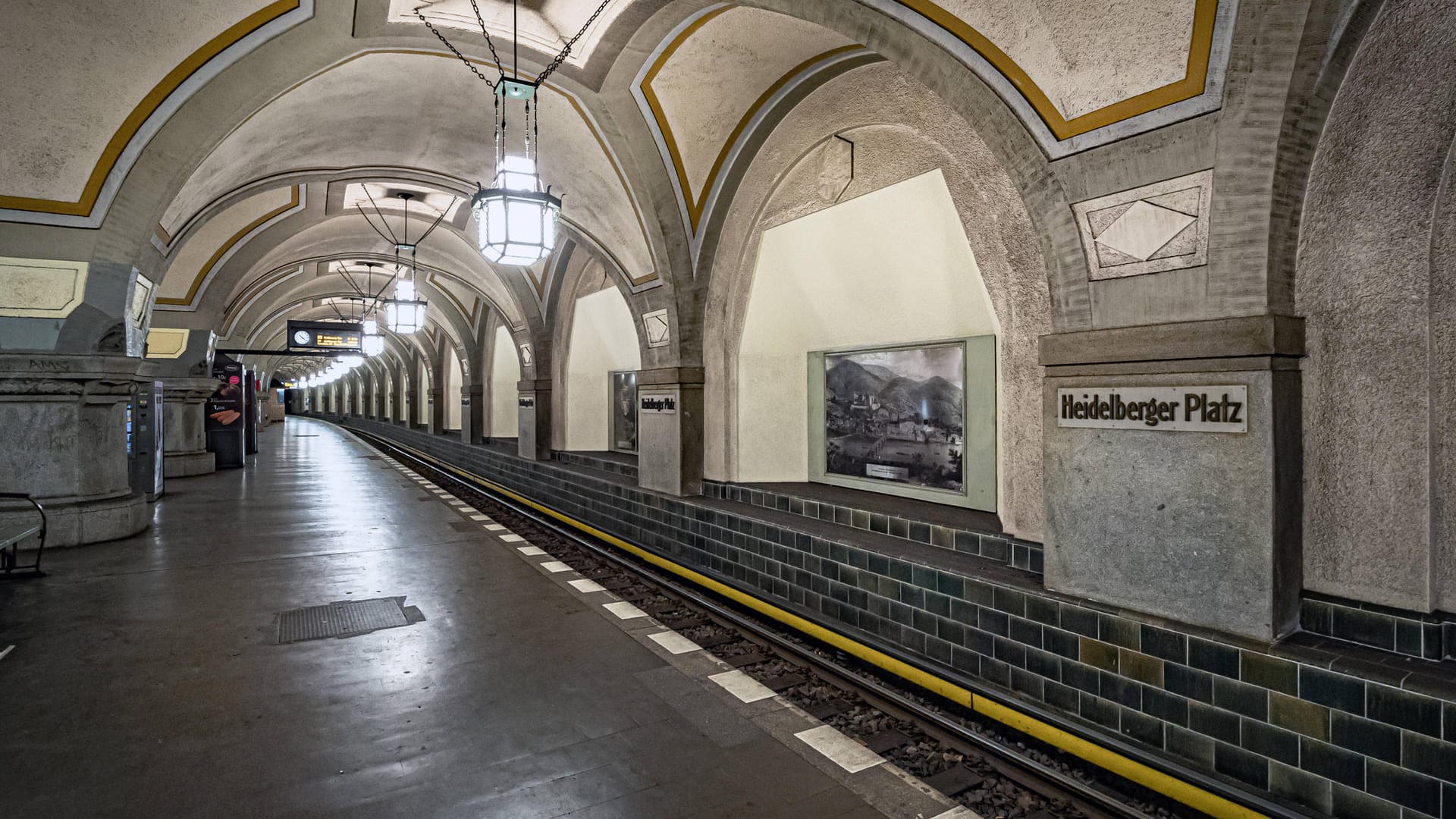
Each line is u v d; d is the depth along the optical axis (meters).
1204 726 3.32
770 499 7.09
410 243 13.74
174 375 14.52
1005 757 3.58
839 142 5.96
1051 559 4.01
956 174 4.82
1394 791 2.75
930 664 4.71
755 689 4.25
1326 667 2.92
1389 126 2.90
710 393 7.80
